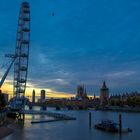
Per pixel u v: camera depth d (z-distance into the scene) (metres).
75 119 191.62
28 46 166.88
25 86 168.25
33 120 165.75
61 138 96.81
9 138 91.31
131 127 140.62
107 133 112.75
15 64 167.00
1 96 174.38
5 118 144.75
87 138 98.44
